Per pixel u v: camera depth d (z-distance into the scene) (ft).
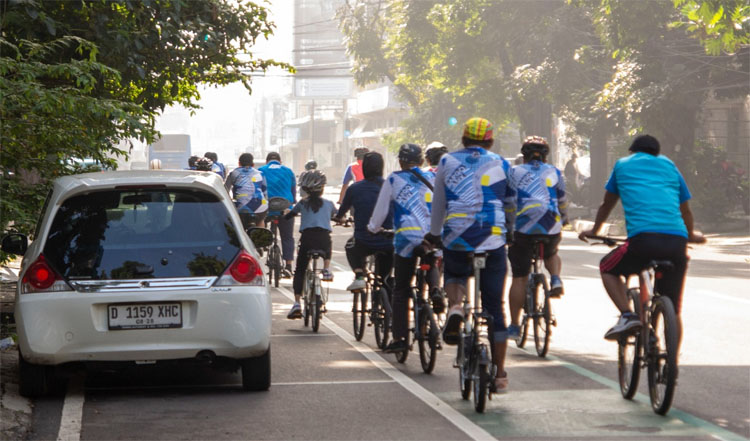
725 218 144.36
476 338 36.11
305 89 496.23
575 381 41.22
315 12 490.90
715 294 69.56
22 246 43.01
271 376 42.73
